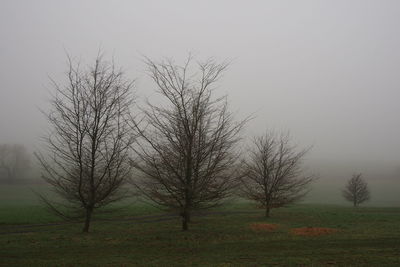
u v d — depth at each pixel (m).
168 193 15.56
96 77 16.47
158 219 24.39
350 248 12.81
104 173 16.25
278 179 24.84
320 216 25.31
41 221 24.00
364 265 10.45
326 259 11.22
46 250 13.05
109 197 18.25
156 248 13.33
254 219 23.47
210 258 11.59
